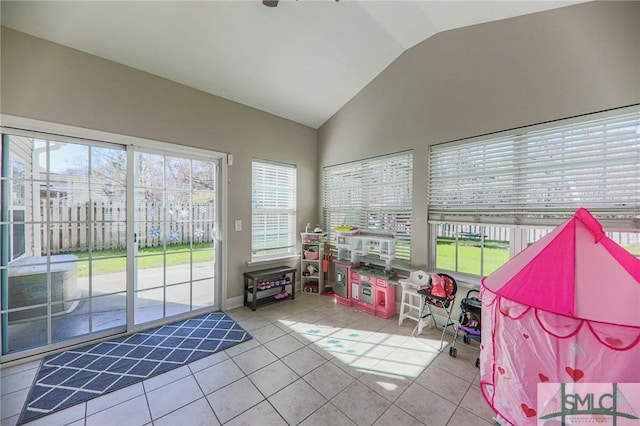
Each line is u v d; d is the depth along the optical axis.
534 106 2.24
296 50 2.73
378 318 3.10
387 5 2.34
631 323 0.64
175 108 2.86
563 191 2.16
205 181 3.20
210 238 3.25
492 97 2.47
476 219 2.64
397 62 3.19
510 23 2.37
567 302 0.71
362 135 3.64
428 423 1.59
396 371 2.09
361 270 3.44
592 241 0.80
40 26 2.07
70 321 2.40
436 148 2.91
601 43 1.95
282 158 3.89
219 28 2.33
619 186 1.93
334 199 4.16
